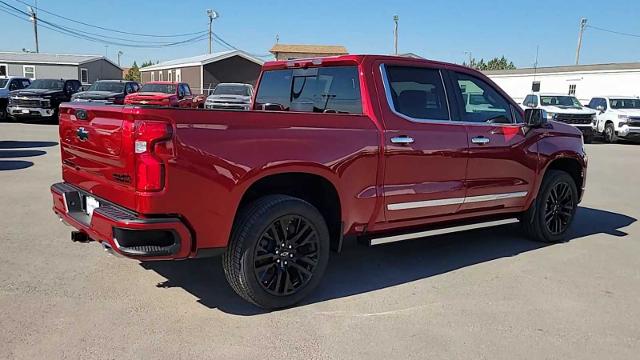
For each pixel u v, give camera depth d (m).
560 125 6.53
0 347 3.47
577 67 37.31
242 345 3.64
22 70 47.06
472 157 5.34
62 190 4.55
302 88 5.44
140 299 4.33
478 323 4.11
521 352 3.68
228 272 4.12
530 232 6.41
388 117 4.77
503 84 42.06
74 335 3.68
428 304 4.45
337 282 4.92
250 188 4.32
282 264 4.23
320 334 3.85
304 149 4.20
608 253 6.12
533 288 4.91
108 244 3.78
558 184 6.35
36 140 15.43
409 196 4.91
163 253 3.69
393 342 3.76
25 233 5.98
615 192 10.38
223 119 3.83
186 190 3.69
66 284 4.57
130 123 3.62
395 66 4.95
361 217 4.68
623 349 3.78
